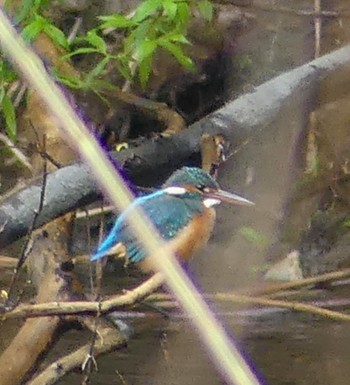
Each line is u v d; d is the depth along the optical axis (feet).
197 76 34.14
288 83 23.76
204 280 28.40
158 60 33.22
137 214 10.98
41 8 24.03
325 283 26.91
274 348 26.81
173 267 10.72
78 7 31.04
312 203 34.01
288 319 28.09
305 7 31.19
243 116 22.12
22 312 13.98
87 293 24.62
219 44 33.50
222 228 30.27
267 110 22.79
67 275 22.12
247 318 27.09
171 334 25.79
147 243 10.96
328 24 30.73
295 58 31.60
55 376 19.93
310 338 27.25
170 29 22.59
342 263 34.30
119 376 24.99
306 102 24.85
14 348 21.04
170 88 34.09
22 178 31.14
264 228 30.81
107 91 29.25
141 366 25.64
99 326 20.76
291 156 30.35
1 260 26.63
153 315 24.75
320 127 33.83
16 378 20.94
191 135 21.36
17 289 25.93
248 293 24.27
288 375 25.63
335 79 24.86
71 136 10.22
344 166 34.37
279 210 30.94
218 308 26.45
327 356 26.07
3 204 18.89
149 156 20.86
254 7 28.78
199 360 25.46
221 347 9.82
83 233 29.63
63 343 26.99
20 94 26.89
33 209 18.86
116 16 21.89
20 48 9.32
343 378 25.11
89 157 9.84
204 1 22.70
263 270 29.89
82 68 28.55
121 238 16.53
